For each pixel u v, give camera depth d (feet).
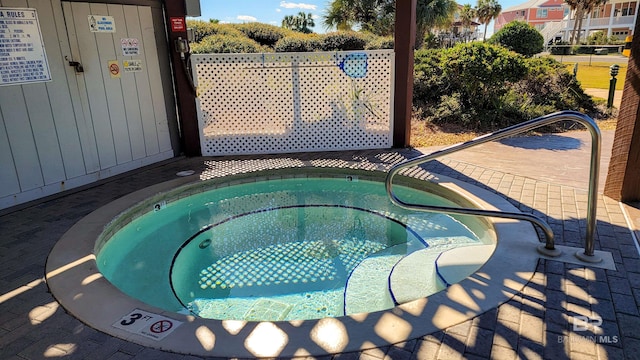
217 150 21.34
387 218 15.75
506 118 27.12
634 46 12.11
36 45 14.58
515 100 28.09
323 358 6.63
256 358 6.66
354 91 21.06
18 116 14.34
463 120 26.99
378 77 20.86
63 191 15.97
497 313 7.67
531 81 29.76
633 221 11.73
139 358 6.73
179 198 16.62
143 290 11.27
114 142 17.84
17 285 9.20
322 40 52.11
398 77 20.75
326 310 10.34
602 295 8.20
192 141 20.94
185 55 19.56
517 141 22.61
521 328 7.25
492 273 9.04
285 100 20.94
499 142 22.49
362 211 16.55
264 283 11.64
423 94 30.76
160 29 19.29
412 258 11.75
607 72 51.08
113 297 8.58
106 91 17.22
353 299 10.42
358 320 7.52
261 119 21.09
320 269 12.38
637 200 13.16
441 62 29.96
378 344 6.90
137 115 18.71
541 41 44.98
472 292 8.34
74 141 16.21
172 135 20.72
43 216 13.47
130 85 18.21
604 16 134.62
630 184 13.02
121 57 17.66
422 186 16.87
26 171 14.76
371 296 10.55
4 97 13.89
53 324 7.74
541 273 9.03
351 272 12.06
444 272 10.06
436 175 16.81
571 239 10.70
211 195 17.79
